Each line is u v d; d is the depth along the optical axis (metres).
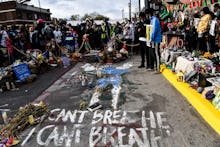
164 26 10.84
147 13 8.27
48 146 3.67
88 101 5.54
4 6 47.62
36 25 12.82
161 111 4.71
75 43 14.47
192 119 4.30
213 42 8.06
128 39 12.98
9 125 4.36
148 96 5.62
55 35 13.65
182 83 6.10
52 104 5.51
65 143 3.72
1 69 8.47
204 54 7.26
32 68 8.74
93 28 14.59
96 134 3.93
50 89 6.85
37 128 4.26
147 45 8.05
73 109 5.08
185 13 12.62
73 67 9.98
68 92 6.40
